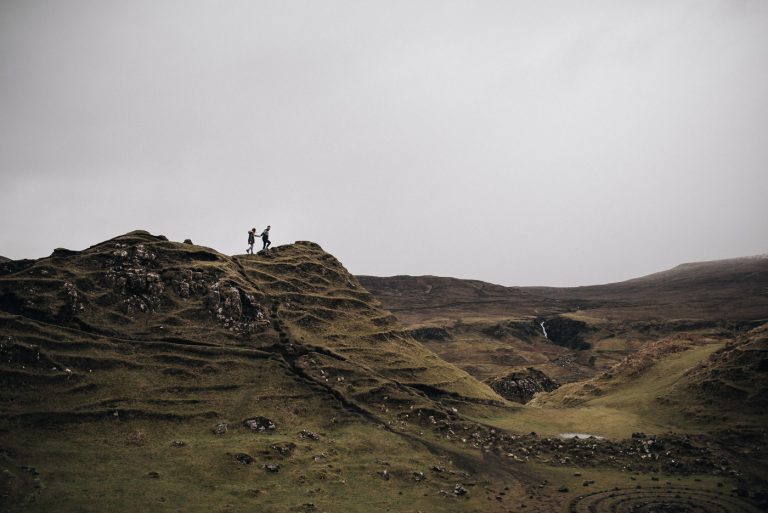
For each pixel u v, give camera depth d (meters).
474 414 79.50
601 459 64.19
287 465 55.97
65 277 79.31
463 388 87.44
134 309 79.38
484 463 62.47
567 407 95.06
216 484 50.47
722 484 56.06
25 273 78.19
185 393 67.44
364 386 77.12
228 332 81.50
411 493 53.19
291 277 101.75
